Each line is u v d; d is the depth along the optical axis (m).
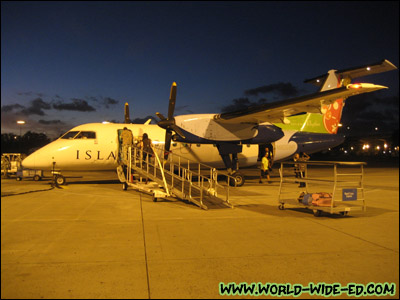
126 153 12.59
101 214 7.80
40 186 14.23
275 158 16.47
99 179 18.45
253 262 4.50
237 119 13.08
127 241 5.48
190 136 13.34
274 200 10.24
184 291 3.57
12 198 10.38
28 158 13.54
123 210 8.34
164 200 10.00
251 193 12.07
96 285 3.70
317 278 3.97
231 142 13.89
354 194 7.64
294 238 5.71
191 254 4.82
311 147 17.17
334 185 7.36
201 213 7.98
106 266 4.30
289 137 16.61
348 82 13.92
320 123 17.44
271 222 7.00
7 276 3.94
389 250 5.04
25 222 6.91
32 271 4.11
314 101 10.23
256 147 16.56
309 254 4.84
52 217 7.44
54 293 3.48
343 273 4.12
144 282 3.79
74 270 4.15
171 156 13.59
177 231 6.19
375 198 10.77
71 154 13.71
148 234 5.96
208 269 4.23
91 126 14.34
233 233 6.05
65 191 12.26
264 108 11.46
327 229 6.38
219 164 16.38
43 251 4.92
